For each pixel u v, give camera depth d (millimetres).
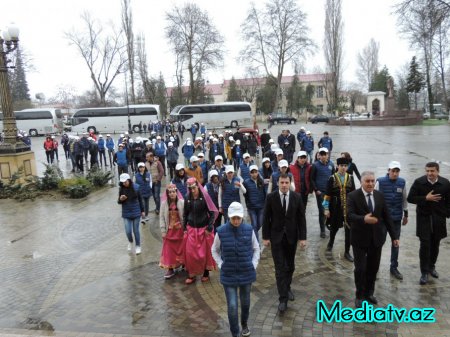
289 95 82375
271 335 4824
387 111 55125
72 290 6480
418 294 5676
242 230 4652
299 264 7035
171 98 70125
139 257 7891
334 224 7500
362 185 5309
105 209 12242
